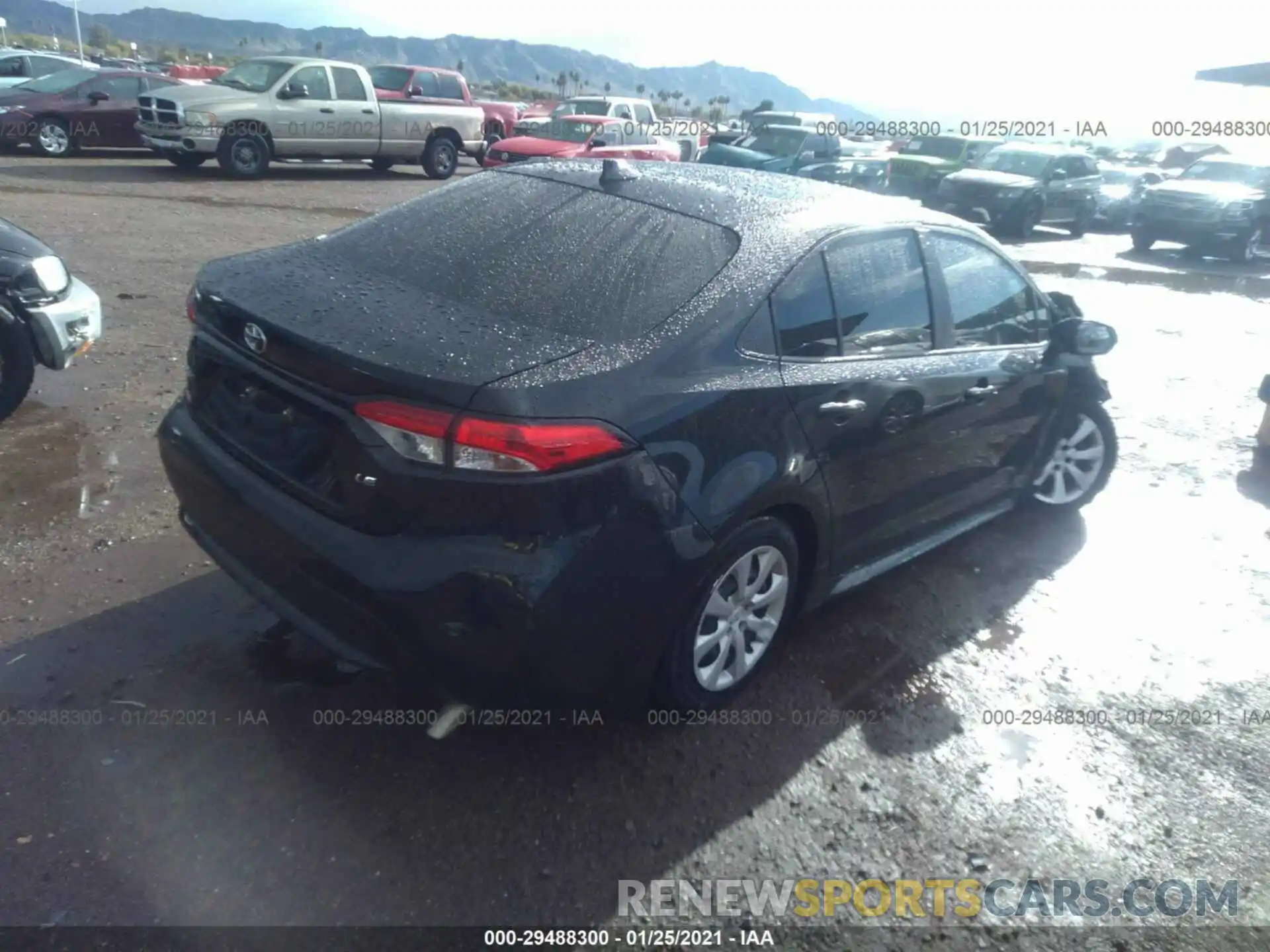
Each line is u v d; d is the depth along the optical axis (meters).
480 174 4.05
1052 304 4.93
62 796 2.81
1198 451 6.48
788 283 3.32
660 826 2.91
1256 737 3.55
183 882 2.58
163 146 15.33
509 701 2.80
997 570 4.64
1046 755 3.37
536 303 3.05
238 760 3.00
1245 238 16.66
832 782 3.15
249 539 2.98
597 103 21.88
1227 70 10.64
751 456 3.07
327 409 2.75
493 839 2.80
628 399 2.78
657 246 3.32
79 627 3.55
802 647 3.87
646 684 3.04
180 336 7.00
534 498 2.61
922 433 3.86
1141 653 4.05
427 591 2.61
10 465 4.75
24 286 5.10
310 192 15.02
